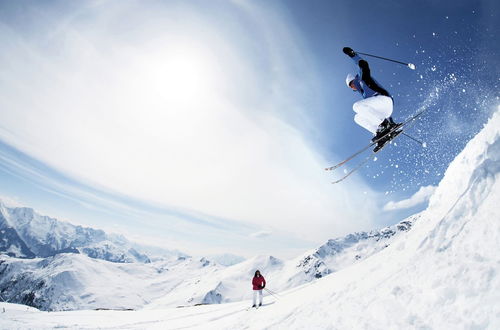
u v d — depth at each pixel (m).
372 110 6.11
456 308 3.14
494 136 5.40
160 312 18.88
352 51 6.24
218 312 14.04
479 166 4.92
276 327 6.19
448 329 2.96
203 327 10.76
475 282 3.21
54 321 14.66
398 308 3.89
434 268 4.04
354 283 5.93
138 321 15.21
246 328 7.80
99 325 14.07
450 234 4.43
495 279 3.03
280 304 9.25
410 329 3.36
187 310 17.89
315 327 4.98
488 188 4.39
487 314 2.75
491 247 3.49
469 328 2.78
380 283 4.91
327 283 8.26
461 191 5.86
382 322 3.86
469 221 4.26
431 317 3.31
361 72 6.17
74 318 16.28
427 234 4.98
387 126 6.46
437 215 6.04
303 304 7.03
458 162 6.86
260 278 11.53
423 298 3.70
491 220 3.82
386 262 5.89
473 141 6.48
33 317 15.63
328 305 5.68
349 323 4.38
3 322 13.12
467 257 3.69
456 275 3.56
